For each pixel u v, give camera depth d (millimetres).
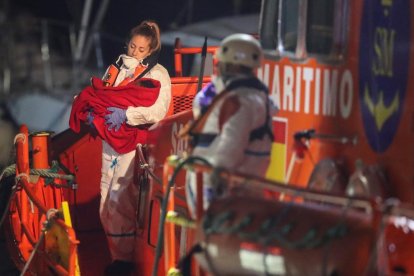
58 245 14047
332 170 11719
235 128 11359
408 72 11664
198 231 11016
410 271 11133
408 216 10609
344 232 9898
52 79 42969
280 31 12555
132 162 15641
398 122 11664
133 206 15711
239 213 10602
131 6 43844
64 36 45531
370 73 11711
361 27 11703
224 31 35250
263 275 10234
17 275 20141
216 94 11914
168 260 12352
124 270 15836
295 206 10430
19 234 17547
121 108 15570
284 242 10047
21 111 39125
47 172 17281
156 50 15898
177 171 11438
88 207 18156
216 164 11320
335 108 11859
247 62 11641
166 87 15805
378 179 11539
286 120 12500
